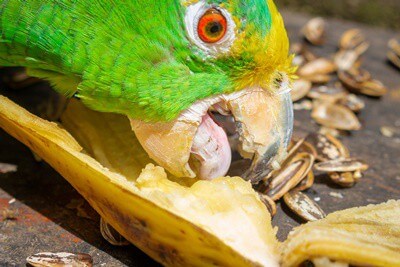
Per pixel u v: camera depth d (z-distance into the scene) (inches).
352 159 17.0
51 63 14.9
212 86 14.5
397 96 20.8
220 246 13.5
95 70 14.5
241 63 14.5
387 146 18.7
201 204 13.9
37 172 16.8
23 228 15.5
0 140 17.6
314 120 19.0
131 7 14.2
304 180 16.4
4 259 14.9
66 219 15.7
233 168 15.8
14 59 15.4
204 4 14.2
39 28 14.6
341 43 22.1
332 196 16.8
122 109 14.8
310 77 20.1
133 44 14.3
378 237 13.7
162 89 14.5
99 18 14.3
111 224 14.6
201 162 14.9
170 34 14.3
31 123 14.8
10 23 14.8
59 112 17.9
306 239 13.4
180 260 14.0
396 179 17.6
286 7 25.7
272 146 14.7
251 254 13.4
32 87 19.3
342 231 13.7
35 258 14.7
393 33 24.4
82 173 14.4
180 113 14.6
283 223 15.8
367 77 20.6
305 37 22.5
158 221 13.8
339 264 13.3
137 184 14.4
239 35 14.3
